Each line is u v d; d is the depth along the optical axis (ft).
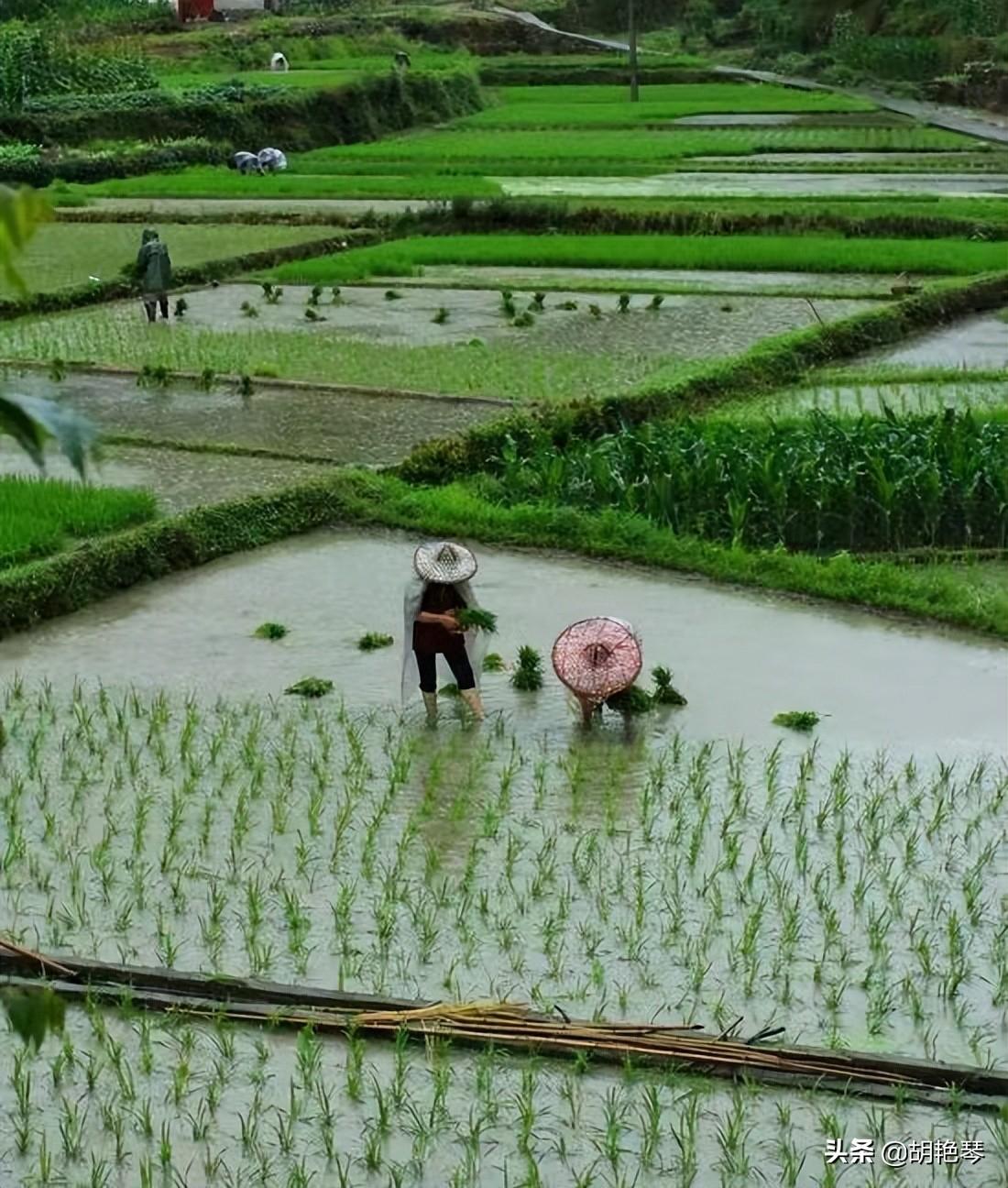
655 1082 26.04
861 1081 26.09
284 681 43.04
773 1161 24.32
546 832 34.45
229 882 32.37
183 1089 25.82
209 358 81.10
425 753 38.52
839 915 31.22
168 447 64.75
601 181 151.53
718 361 75.41
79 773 37.35
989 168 157.89
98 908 31.37
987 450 55.52
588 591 49.98
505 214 127.44
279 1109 25.49
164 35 243.40
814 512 54.39
